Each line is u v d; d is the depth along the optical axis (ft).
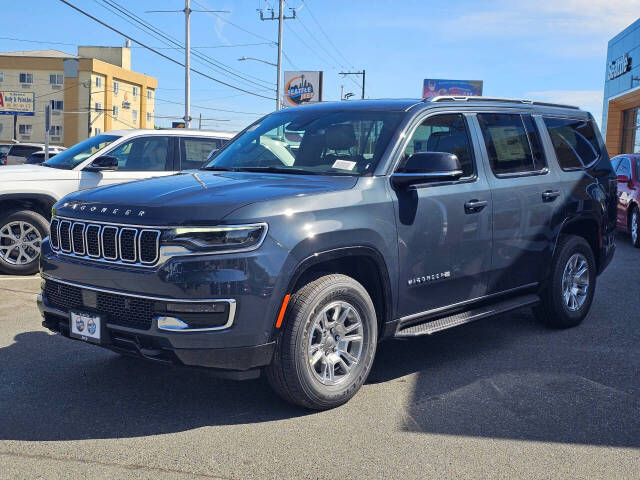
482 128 17.63
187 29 122.93
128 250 12.76
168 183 14.51
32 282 26.27
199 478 10.87
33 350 17.42
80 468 11.16
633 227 39.81
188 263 12.19
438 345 18.71
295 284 13.26
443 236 15.72
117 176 29.99
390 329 15.06
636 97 96.99
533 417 13.62
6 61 280.51
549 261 19.33
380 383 15.55
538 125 19.62
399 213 14.74
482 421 13.39
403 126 15.75
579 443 12.43
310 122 17.02
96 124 281.13
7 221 27.55
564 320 20.17
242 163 16.72
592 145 21.88
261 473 11.09
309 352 13.24
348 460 11.61
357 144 15.66
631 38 98.12
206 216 12.32
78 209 13.80
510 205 17.58
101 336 13.11
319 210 13.34
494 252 17.22
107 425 12.96
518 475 11.17
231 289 12.19
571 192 19.88
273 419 13.35
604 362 17.31
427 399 14.56
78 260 13.56
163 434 12.59
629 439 12.64
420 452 11.96
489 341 19.15
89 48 310.04
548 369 16.69
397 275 14.78
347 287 13.73
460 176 15.65
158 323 12.31
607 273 30.53
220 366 12.48
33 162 43.78
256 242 12.45
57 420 13.15
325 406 13.73
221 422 13.19
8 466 11.19
